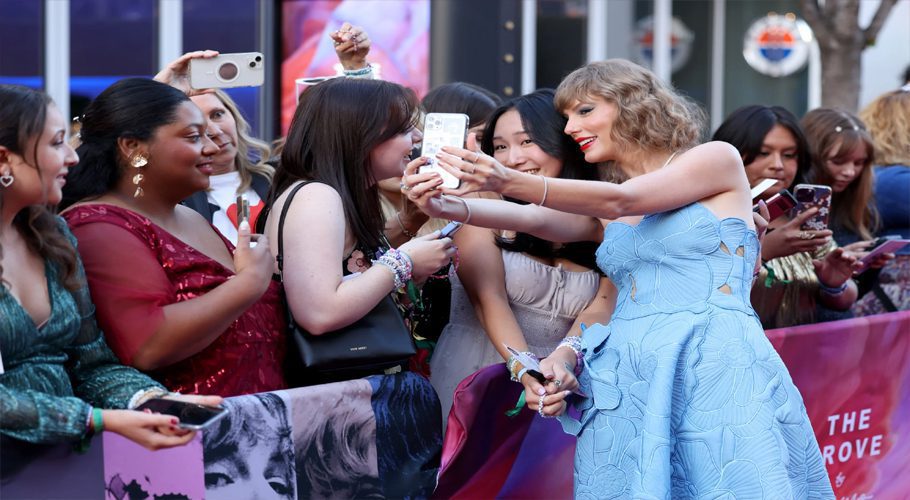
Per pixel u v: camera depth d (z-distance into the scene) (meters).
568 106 3.02
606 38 8.84
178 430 2.25
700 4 10.67
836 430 3.80
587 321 3.21
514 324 3.14
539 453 3.19
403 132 3.04
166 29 6.94
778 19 10.77
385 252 3.04
